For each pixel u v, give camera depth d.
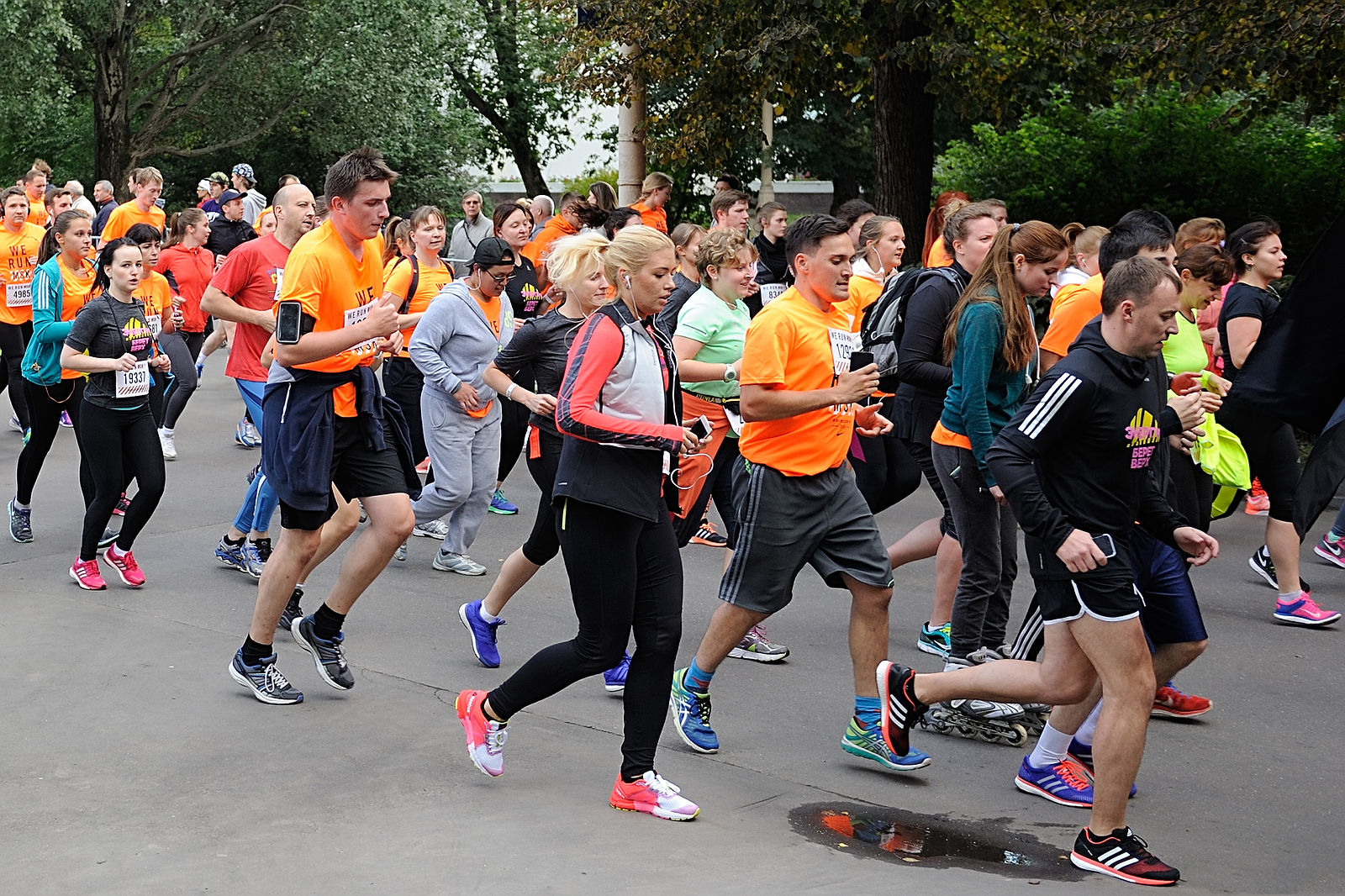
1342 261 4.85
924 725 5.41
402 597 7.13
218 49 29.58
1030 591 7.53
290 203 7.09
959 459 5.37
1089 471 4.14
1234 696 5.89
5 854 4.04
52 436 8.02
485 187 33.84
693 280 7.36
